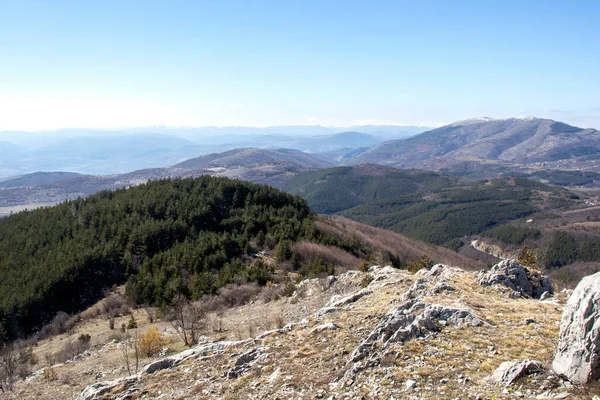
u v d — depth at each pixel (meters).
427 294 28.66
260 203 134.00
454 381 16.05
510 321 22.17
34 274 83.31
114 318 66.38
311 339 25.14
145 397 22.28
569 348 14.83
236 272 78.00
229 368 23.53
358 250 105.44
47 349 53.97
